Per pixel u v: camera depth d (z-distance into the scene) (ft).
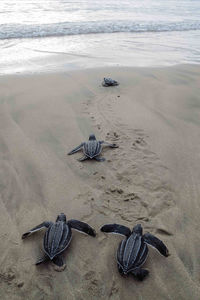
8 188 1.44
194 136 1.92
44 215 1.29
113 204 1.35
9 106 2.25
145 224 1.24
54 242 1.06
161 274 1.05
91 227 1.19
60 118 2.12
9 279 1.02
